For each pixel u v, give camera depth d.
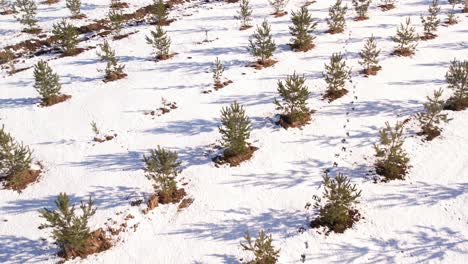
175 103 22.53
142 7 39.28
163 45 27.05
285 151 18.45
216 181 17.08
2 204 16.59
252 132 19.89
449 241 13.53
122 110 22.25
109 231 14.98
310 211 15.25
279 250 13.15
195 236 14.64
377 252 13.45
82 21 36.69
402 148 17.91
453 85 20.09
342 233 14.25
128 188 16.95
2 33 35.09
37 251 14.38
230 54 27.36
